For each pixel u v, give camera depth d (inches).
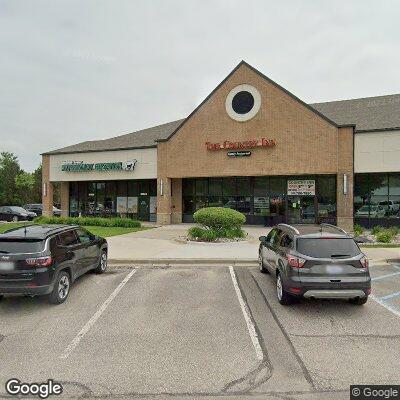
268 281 355.9
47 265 263.1
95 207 1203.2
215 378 167.9
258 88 863.1
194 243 589.6
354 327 232.7
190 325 235.0
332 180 901.2
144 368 177.0
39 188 2192.4
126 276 377.7
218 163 900.6
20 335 218.1
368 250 544.1
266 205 962.7
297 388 159.6
